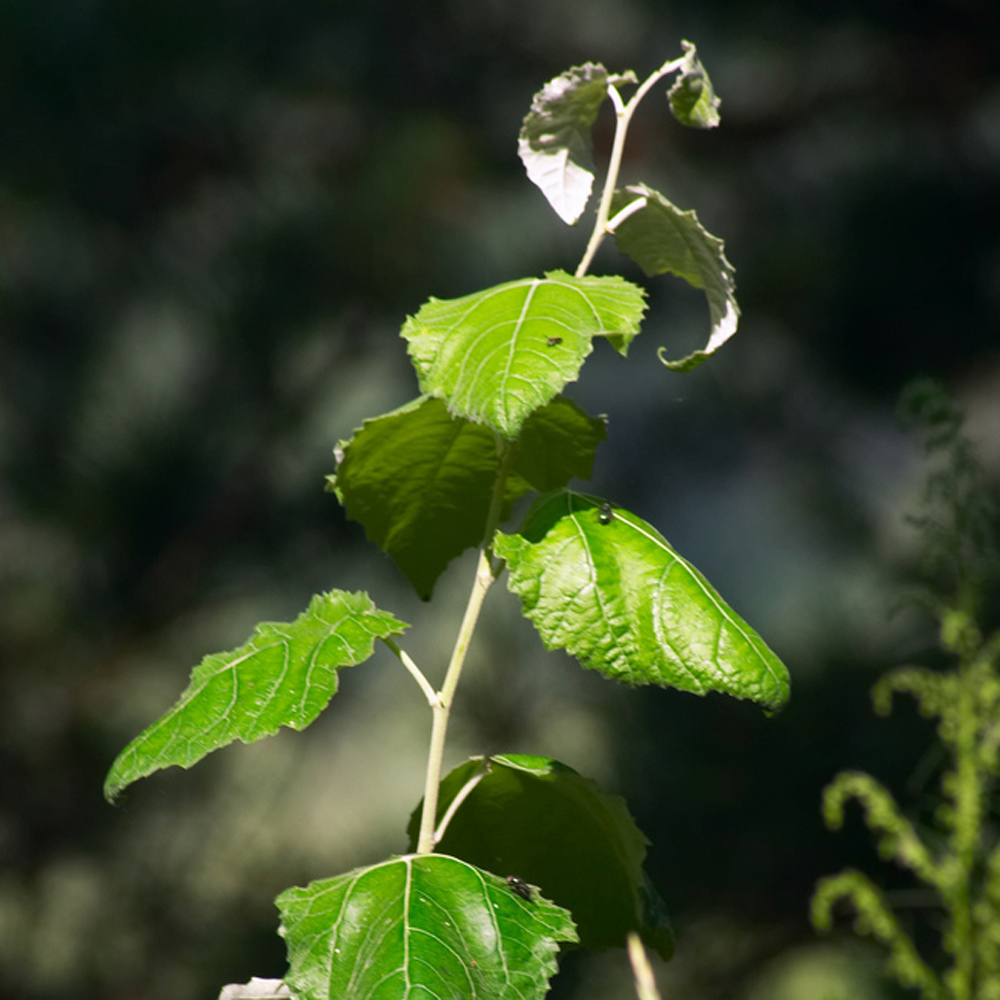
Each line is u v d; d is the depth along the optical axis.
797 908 2.75
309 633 1.52
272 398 2.94
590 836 1.58
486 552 1.54
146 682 2.92
